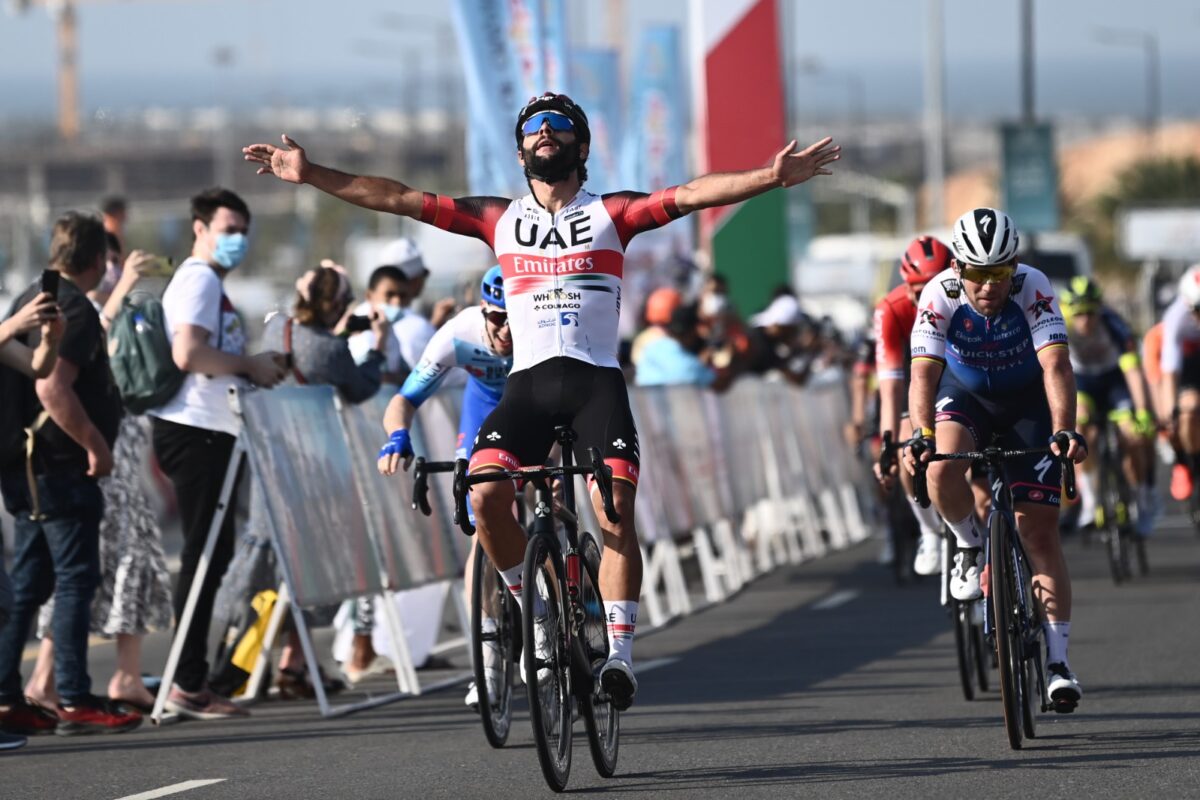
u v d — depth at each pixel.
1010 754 20.30
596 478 17.94
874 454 40.19
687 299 59.19
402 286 30.08
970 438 21.84
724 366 43.56
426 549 28.58
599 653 19.75
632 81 63.31
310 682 27.20
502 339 21.59
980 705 23.98
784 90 61.41
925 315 21.62
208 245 25.41
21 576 23.66
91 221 23.53
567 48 48.97
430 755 21.38
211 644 31.66
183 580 25.25
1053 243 82.00
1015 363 21.88
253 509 26.20
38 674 25.28
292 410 25.88
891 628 33.22
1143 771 19.06
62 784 20.06
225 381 25.23
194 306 24.95
